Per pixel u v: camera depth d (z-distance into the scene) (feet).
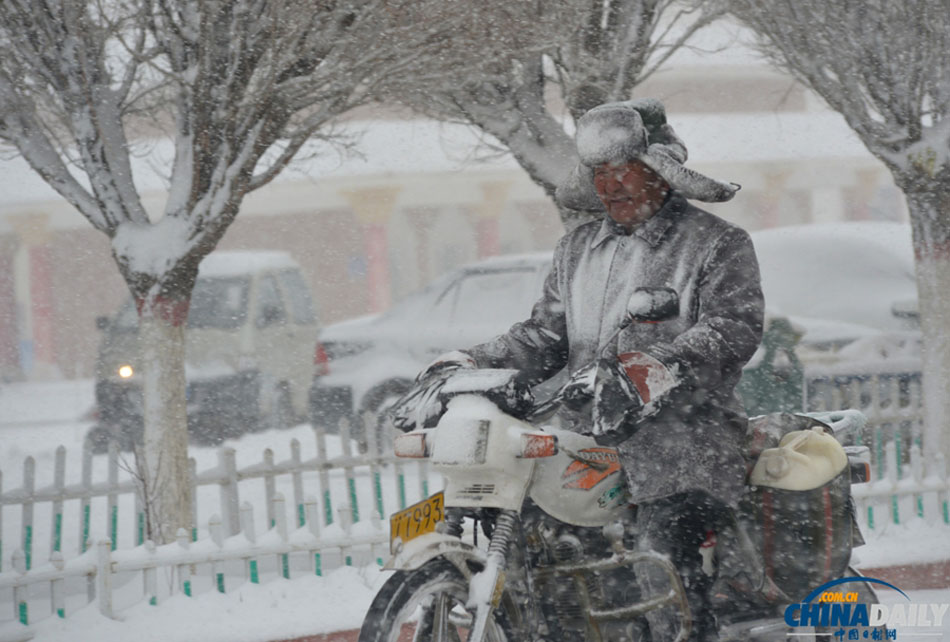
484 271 95.91
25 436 141.38
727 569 34.91
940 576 56.29
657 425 32.42
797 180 236.63
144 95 64.23
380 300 236.43
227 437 107.86
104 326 103.60
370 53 53.98
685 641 31.58
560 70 66.08
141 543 59.21
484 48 56.75
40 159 58.95
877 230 105.60
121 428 100.58
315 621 49.96
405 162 222.48
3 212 231.50
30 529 56.95
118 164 59.16
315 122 57.16
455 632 32.99
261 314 111.04
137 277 58.65
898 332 90.38
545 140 68.85
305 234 238.48
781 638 35.78
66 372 235.20
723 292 32.35
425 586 30.32
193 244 58.08
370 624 29.58
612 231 34.73
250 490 78.84
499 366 36.35
